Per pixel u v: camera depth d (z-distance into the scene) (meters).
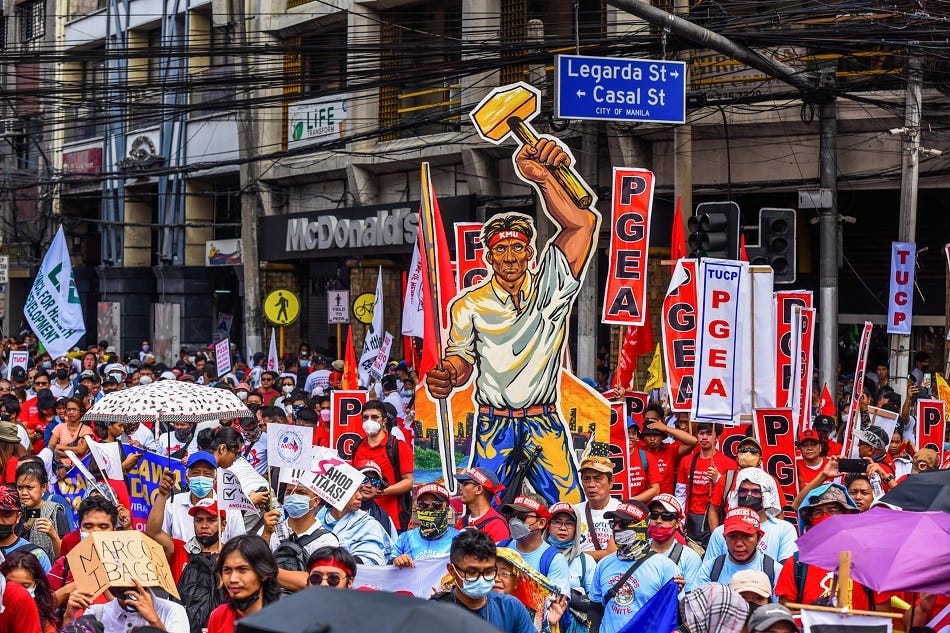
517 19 22.34
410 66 16.02
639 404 12.05
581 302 19.78
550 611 6.54
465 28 22.75
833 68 16.61
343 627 3.83
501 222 10.40
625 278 10.91
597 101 12.37
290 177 27.33
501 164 23.06
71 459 9.14
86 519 7.30
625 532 7.29
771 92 18.78
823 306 15.69
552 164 10.55
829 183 15.71
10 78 37.03
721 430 11.17
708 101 17.55
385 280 25.31
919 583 5.88
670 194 20.44
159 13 32.59
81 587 5.98
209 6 30.84
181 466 9.04
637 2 11.59
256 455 12.21
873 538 6.13
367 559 8.10
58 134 36.50
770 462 10.62
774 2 18.06
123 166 33.38
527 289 10.41
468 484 7.99
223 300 32.59
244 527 8.05
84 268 36.72
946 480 6.97
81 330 17.66
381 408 10.52
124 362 26.84
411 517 10.52
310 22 26.41
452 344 10.33
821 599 6.93
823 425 12.18
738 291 10.68
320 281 28.31
